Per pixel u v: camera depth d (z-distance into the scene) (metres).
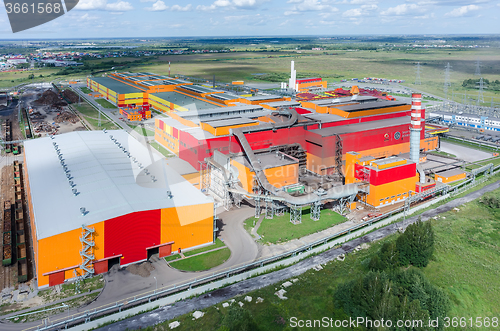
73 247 50.72
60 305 46.69
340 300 48.47
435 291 47.97
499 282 53.69
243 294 49.47
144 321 44.38
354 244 62.31
